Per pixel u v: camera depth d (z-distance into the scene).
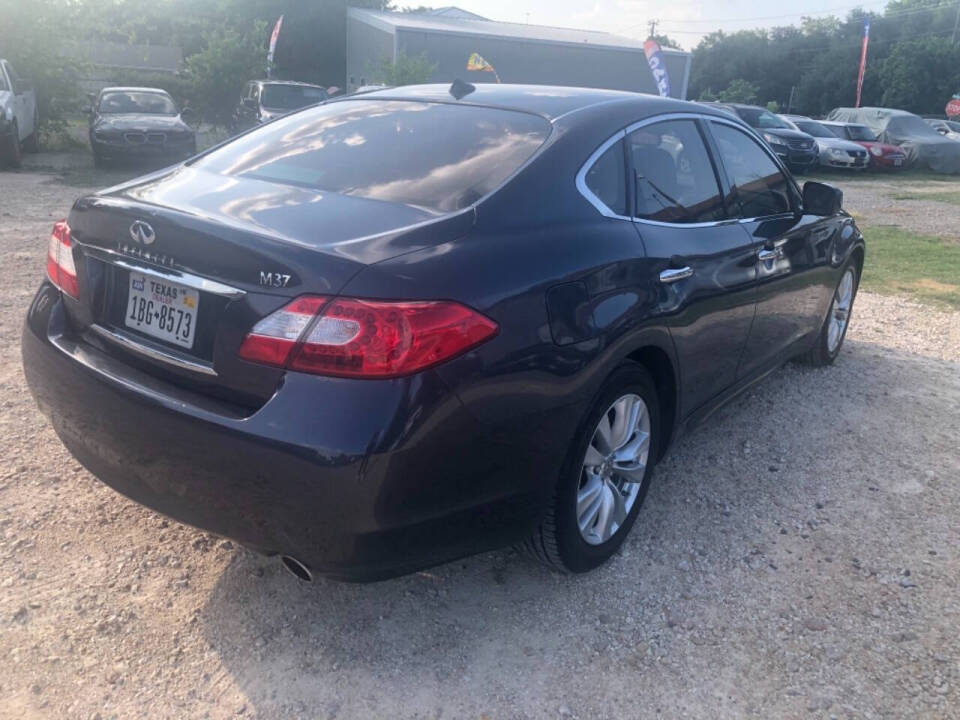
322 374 2.18
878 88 59.56
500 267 2.44
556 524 2.76
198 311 2.38
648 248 3.01
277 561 3.03
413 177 2.82
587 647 2.69
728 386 3.85
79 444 2.69
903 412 4.69
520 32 30.88
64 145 19.22
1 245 7.78
